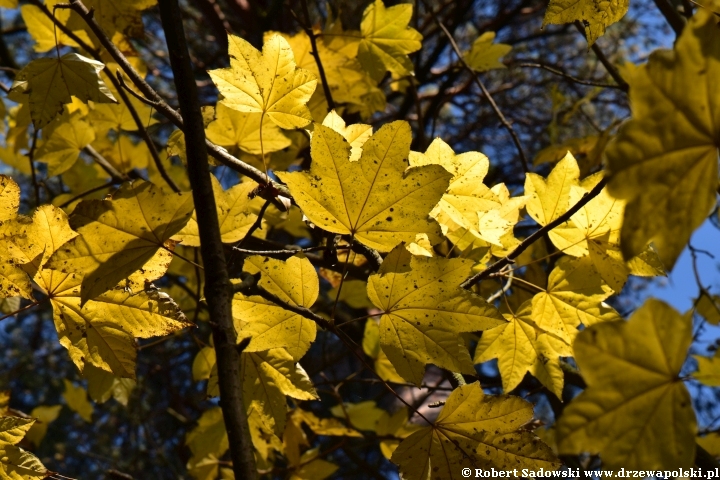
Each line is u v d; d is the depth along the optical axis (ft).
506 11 8.66
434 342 2.51
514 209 3.01
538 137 8.22
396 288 2.50
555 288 2.98
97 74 3.12
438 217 2.97
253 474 2.08
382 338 2.53
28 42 8.81
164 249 2.56
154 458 8.31
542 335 3.04
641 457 1.98
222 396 2.14
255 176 2.91
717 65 1.85
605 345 1.98
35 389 10.25
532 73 8.93
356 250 2.90
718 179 1.87
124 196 2.48
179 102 2.37
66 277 2.62
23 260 2.61
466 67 4.55
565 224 2.93
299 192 2.50
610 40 8.47
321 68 3.59
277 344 2.65
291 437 4.08
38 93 3.08
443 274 2.49
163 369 6.88
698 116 1.86
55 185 7.36
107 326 2.65
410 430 4.11
